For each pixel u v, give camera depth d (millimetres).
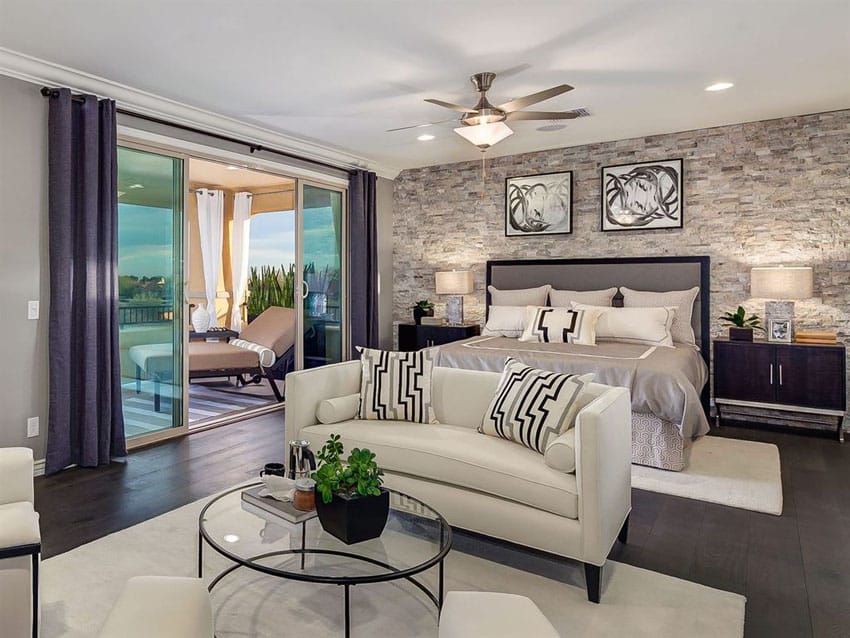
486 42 3172
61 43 3154
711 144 5012
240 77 3693
